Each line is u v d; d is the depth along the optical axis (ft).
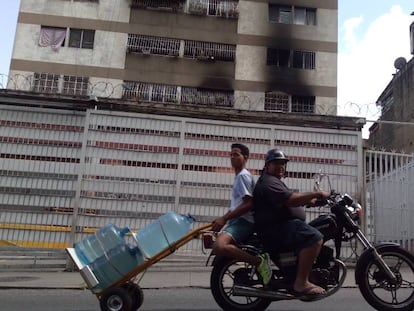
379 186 37.14
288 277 15.11
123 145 35.73
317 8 81.15
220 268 16.11
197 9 78.54
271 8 80.89
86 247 16.28
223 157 36.22
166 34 77.05
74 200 34.71
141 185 35.40
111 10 76.95
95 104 36.24
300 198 15.08
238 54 77.56
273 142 36.37
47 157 35.24
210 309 18.43
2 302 20.18
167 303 19.97
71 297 21.72
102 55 75.05
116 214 34.86
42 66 73.67
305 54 78.95
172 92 75.20
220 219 15.74
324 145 36.52
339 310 17.81
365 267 15.76
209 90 76.13
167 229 16.02
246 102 74.18
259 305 16.07
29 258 33.50
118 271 15.72
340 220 15.70
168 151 35.96
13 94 35.94
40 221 34.40
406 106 74.49
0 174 34.86
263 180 15.75
